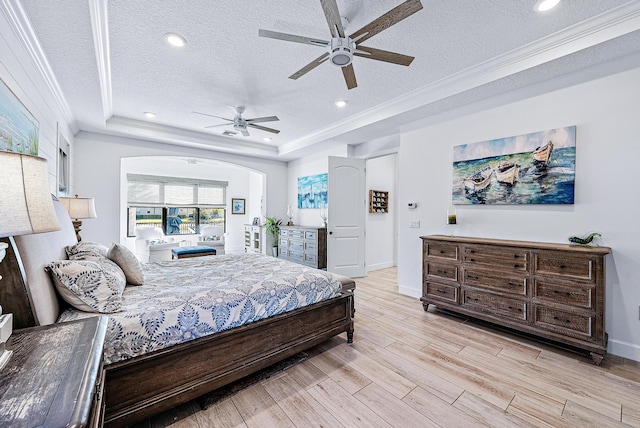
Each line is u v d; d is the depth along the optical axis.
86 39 2.05
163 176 7.43
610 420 1.63
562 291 2.36
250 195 8.80
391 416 1.67
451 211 3.51
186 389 1.62
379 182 6.04
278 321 2.08
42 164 0.94
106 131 4.28
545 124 2.73
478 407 1.74
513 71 2.58
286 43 2.40
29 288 1.18
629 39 2.06
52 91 2.74
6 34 1.70
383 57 2.08
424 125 3.79
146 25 2.14
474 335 2.75
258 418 1.66
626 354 2.30
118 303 1.60
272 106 3.83
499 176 3.04
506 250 2.69
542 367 2.18
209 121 4.41
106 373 1.35
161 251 5.96
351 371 2.14
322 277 2.45
